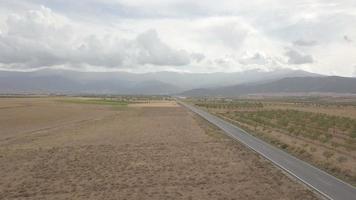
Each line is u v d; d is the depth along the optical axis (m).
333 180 26.25
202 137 53.06
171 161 34.75
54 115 102.88
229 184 25.88
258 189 24.38
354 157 36.12
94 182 26.86
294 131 57.91
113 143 48.16
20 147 45.28
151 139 51.69
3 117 92.88
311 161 34.06
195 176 28.44
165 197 22.83
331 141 48.69
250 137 52.84
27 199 22.89
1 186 26.17
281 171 29.59
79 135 57.88
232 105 169.75
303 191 23.52
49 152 41.00
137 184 26.14
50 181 27.41
